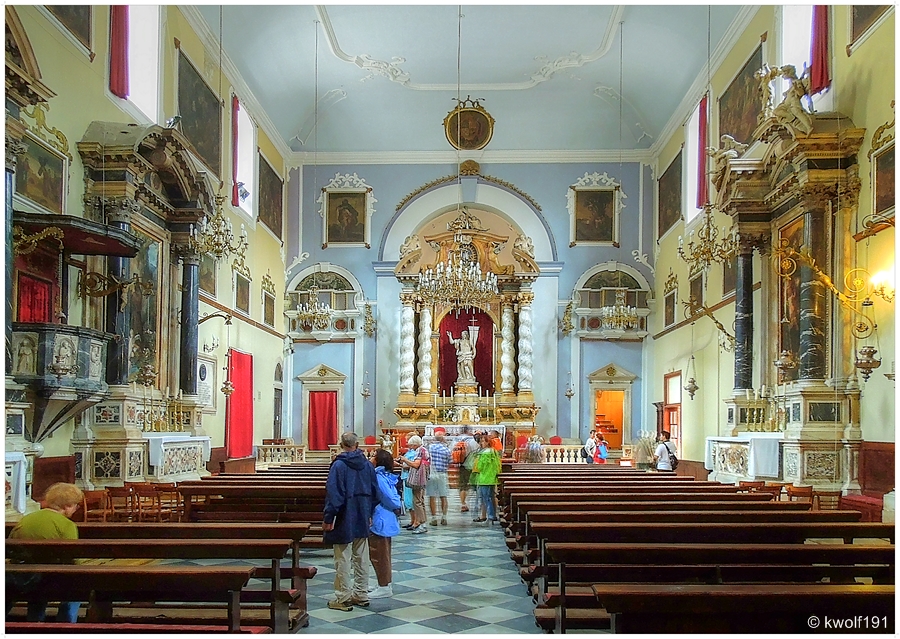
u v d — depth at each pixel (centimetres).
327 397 2631
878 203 1212
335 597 798
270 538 665
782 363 1437
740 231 1591
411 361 2597
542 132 2630
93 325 1334
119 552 556
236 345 2102
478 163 2672
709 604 437
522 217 2664
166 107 1631
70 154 1277
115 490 1054
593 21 2075
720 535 672
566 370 2623
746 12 1742
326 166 2694
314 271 2661
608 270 2631
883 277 1154
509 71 2370
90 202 1325
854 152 1286
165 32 1633
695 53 2041
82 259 1303
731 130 1855
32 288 1150
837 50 1364
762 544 638
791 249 1270
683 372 2233
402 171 2689
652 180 2642
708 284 2019
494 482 1406
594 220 2656
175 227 1614
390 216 2681
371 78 2406
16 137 999
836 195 1316
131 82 1549
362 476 765
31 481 1066
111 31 1431
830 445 1280
